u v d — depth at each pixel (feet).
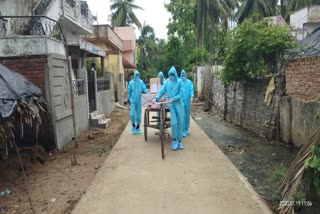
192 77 85.56
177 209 12.93
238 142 29.91
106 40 63.41
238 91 38.93
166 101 23.38
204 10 81.92
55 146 24.45
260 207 13.03
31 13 37.93
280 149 26.14
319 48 29.78
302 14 71.15
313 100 23.31
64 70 27.12
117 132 33.60
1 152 20.94
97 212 12.89
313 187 11.37
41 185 16.98
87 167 20.29
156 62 142.31
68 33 44.73
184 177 17.01
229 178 16.75
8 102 16.56
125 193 14.84
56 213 13.32
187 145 25.21
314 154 10.50
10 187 16.78
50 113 24.07
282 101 27.89
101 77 53.11
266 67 31.83
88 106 36.52
